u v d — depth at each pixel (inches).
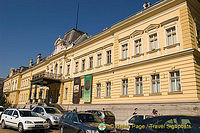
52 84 1439.5
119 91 830.5
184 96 580.4
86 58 1124.5
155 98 665.0
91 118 413.1
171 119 229.1
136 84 764.0
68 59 1310.3
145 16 777.6
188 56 600.7
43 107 669.9
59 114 633.6
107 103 875.4
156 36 729.6
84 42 1149.7
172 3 681.0
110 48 949.2
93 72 1035.3
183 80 596.1
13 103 2204.7
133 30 829.8
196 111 535.5
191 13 660.1
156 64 694.5
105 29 1033.5
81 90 1114.7
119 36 901.8
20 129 474.3
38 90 1685.5
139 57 773.3
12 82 2496.3
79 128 366.0
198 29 682.2
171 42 670.5
